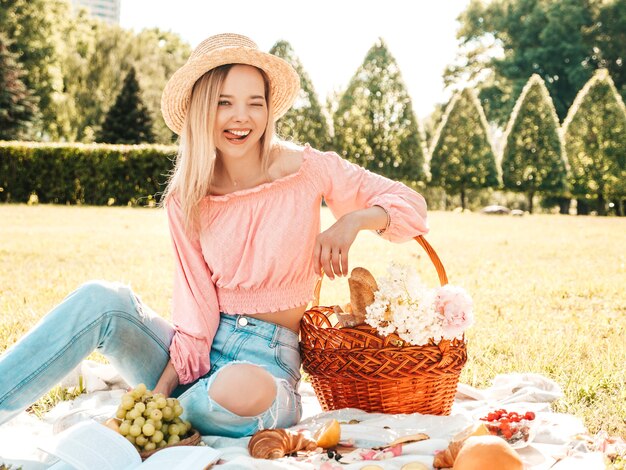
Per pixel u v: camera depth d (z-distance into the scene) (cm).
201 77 273
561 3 3475
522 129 2173
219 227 275
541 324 486
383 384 262
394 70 2130
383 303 258
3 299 574
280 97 293
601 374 346
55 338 234
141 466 203
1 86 2984
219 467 201
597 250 1019
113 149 1900
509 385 324
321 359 269
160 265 805
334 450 237
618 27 3409
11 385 226
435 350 259
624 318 519
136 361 259
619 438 252
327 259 259
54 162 1902
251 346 267
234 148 275
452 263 859
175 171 290
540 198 2664
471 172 2164
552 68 3472
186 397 246
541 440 247
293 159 284
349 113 2144
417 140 2145
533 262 872
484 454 198
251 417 242
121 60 3856
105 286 248
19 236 1109
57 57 3347
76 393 333
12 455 240
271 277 273
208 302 273
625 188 2144
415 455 224
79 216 1527
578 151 2169
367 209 272
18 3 3203
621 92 3262
